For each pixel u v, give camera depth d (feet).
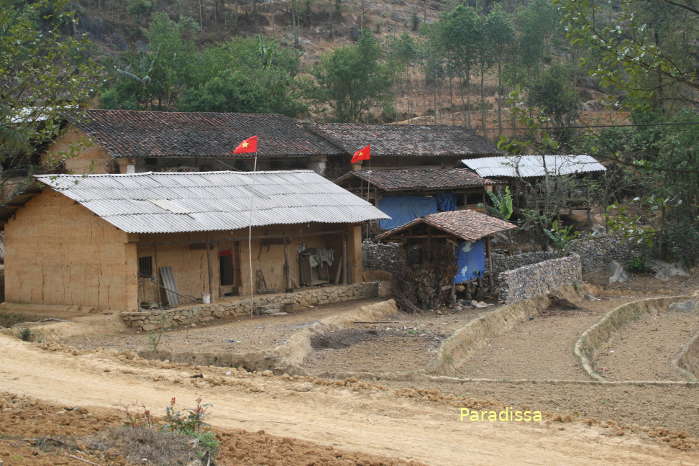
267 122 152.87
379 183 139.44
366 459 37.27
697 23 103.40
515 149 47.88
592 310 114.93
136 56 192.54
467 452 41.09
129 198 91.56
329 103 219.61
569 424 46.91
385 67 217.97
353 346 79.51
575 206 162.30
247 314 96.17
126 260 85.61
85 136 120.88
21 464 29.60
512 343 89.81
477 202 164.45
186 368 59.98
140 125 131.64
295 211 105.70
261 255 106.11
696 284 137.28
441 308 106.83
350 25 337.31
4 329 72.69
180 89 190.08
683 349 88.02
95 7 283.79
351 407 49.90
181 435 35.17
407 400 51.93
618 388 60.08
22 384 52.11
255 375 58.85
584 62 46.19
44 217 92.79
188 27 284.00
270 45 228.43
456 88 282.36
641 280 142.51
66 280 90.79
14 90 66.59
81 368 58.03
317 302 106.01
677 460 40.42
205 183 104.53
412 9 380.37
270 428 44.16
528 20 220.43
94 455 32.35
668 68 44.14
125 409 45.34
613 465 39.55
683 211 143.84
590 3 44.73
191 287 95.81
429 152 162.30
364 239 139.74
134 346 71.26
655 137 140.67
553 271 124.16
